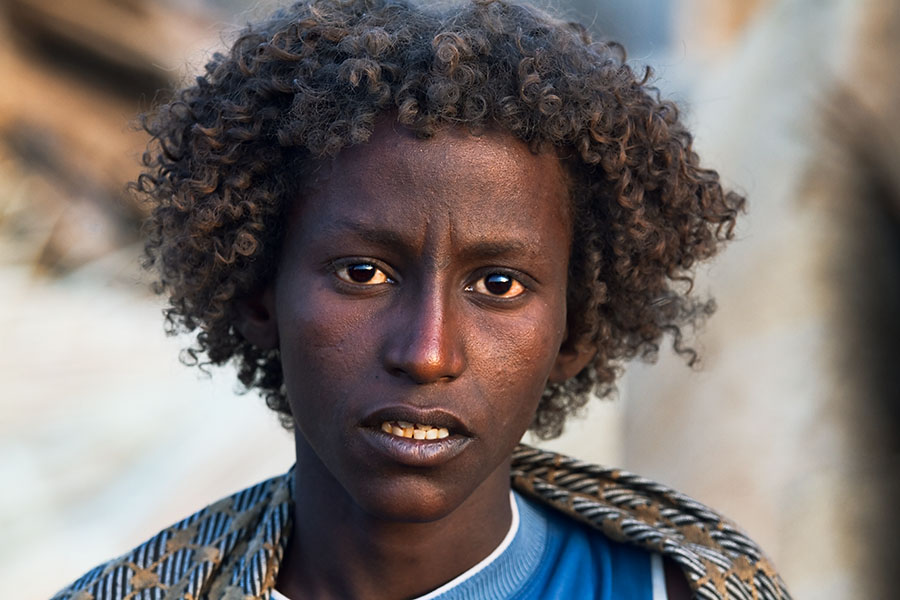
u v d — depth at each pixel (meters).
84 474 9.88
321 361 2.82
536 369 2.91
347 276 2.84
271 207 3.07
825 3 7.25
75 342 12.10
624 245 3.27
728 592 3.30
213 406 11.21
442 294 2.77
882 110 6.88
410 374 2.72
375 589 3.14
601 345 3.47
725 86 7.86
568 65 3.06
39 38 14.70
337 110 2.88
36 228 13.79
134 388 11.40
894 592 6.55
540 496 3.55
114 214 14.81
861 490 6.69
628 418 7.68
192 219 3.18
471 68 2.85
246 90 3.09
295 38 3.08
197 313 3.45
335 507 3.14
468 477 2.85
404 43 2.93
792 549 6.61
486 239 2.78
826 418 6.80
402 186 2.77
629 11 13.96
